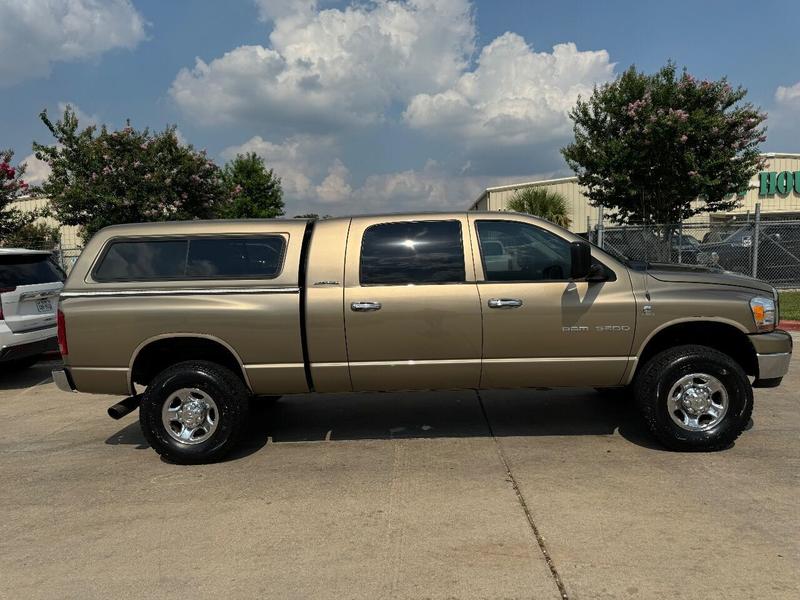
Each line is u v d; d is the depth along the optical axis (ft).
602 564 10.16
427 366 15.55
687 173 43.73
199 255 16.06
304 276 15.72
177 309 15.47
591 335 15.30
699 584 9.48
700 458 14.96
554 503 12.60
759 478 13.61
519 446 16.30
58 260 49.37
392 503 12.94
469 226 15.80
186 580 10.17
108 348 15.66
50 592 9.93
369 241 15.84
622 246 45.14
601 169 46.65
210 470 15.44
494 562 10.37
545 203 77.51
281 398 22.26
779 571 9.77
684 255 46.39
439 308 15.31
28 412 22.24
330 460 15.80
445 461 15.37
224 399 15.65
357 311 15.35
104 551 11.30
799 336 32.12
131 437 18.71
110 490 14.33
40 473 15.71
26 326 25.31
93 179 46.60
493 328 15.31
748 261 46.14
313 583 9.93
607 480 13.73
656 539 10.94
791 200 92.58
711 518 11.69
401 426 18.52
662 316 15.20
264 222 16.35
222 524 12.26
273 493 13.75
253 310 15.46
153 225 16.48
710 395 15.20
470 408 20.20
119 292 15.67
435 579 9.91
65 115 47.19
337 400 21.81
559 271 15.56
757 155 44.73
